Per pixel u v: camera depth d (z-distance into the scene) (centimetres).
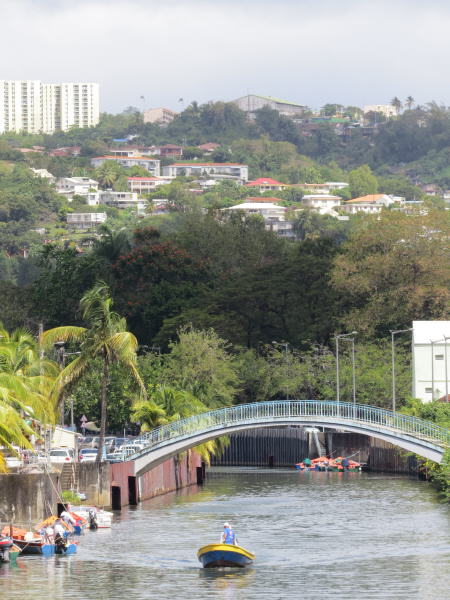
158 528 16112
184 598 11556
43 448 17488
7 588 11988
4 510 14262
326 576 12575
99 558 13662
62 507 15662
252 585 12131
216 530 15912
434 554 13862
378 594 11656
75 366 17188
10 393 15300
